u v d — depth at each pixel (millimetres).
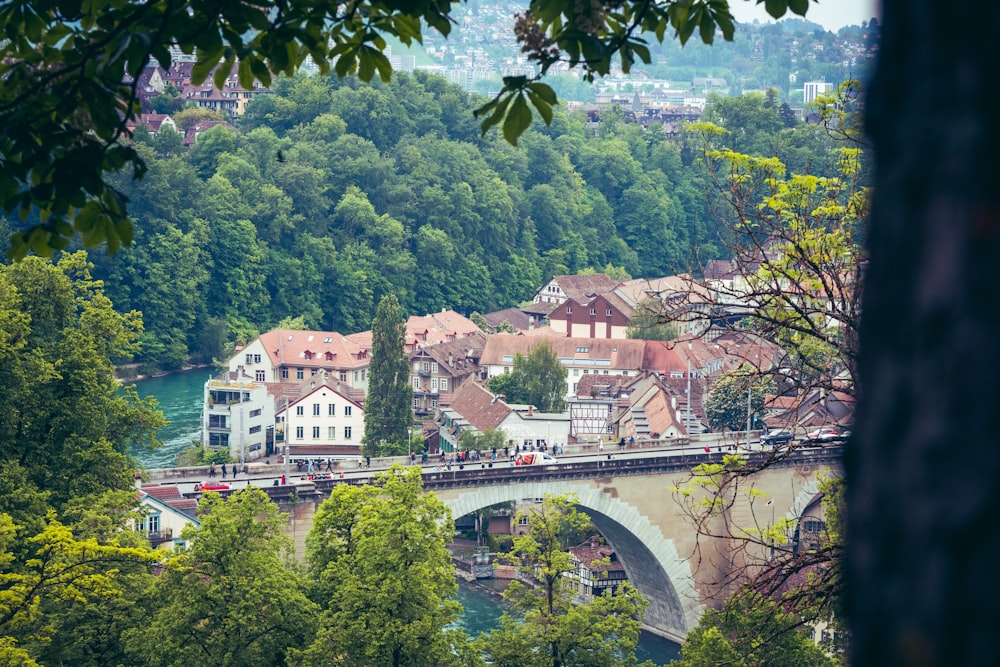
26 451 84375
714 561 149125
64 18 16297
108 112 15242
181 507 123188
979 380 4539
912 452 4684
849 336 28344
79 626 72500
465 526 196250
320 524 86688
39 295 92125
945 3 4738
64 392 86750
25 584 59500
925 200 4754
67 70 15359
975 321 4570
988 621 4418
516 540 85688
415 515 80312
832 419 32031
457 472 145000
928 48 4770
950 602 4492
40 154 15203
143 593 75750
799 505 141750
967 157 4660
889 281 4863
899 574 4660
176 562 74938
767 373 32656
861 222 29625
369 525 78812
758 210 32031
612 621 81875
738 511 140875
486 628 148875
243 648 75562
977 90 4664
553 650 81688
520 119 14680
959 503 4523
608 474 150375
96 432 88062
